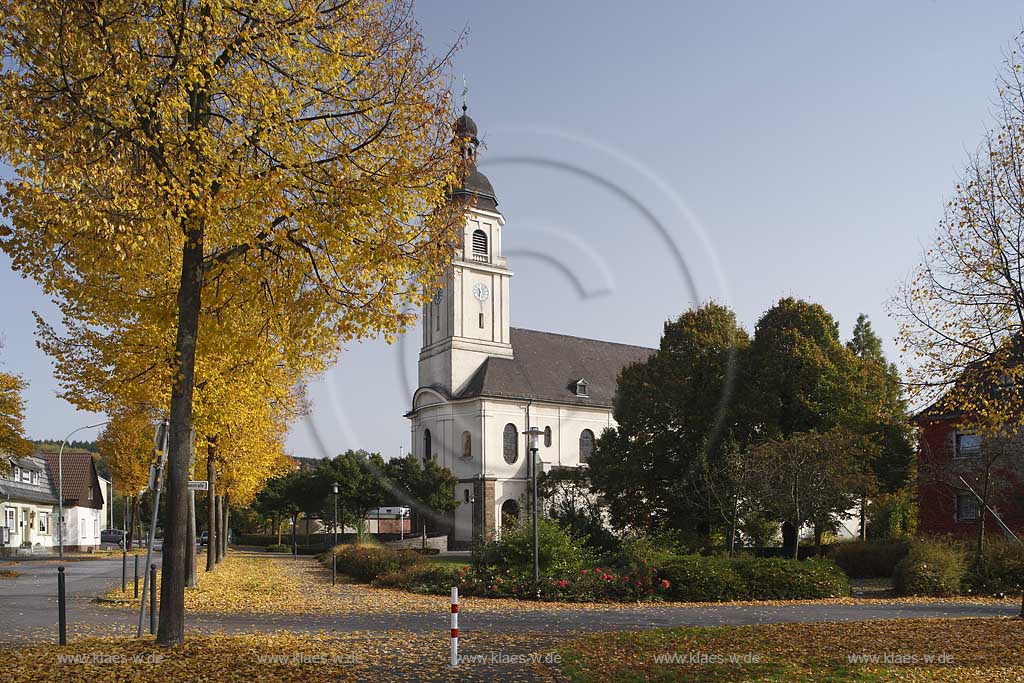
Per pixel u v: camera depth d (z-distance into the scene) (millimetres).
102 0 8828
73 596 19266
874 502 36375
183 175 9211
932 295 14906
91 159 9055
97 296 11930
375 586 24062
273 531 75500
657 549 22734
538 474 37500
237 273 10289
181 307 9930
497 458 55844
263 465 28047
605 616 16016
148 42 9219
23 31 8578
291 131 9625
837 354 32812
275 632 12891
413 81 10312
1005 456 23531
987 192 14070
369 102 10219
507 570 20906
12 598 18906
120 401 17844
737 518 28141
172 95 9250
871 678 8922
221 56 9719
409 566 25547
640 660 10258
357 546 31656
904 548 25969
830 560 22688
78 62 8773
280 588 22703
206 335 10656
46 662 8977
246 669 8898
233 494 41062
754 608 17844
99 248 9570
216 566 31641
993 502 28594
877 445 31922
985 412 14289
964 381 14609
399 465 54688
